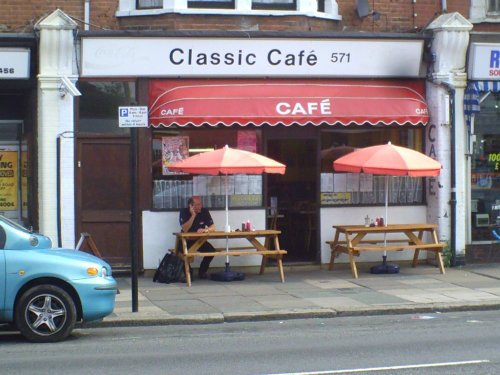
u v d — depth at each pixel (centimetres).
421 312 1272
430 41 1658
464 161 1691
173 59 1562
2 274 1018
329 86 1620
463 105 1680
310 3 1612
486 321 1188
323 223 1659
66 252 1084
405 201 1706
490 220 1734
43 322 1036
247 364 891
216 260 1602
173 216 1585
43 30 1494
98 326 1160
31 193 1602
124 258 1576
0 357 945
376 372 841
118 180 1575
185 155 1600
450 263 1675
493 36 1683
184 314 1211
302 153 1670
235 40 1570
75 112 1548
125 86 1569
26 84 1556
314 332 1109
